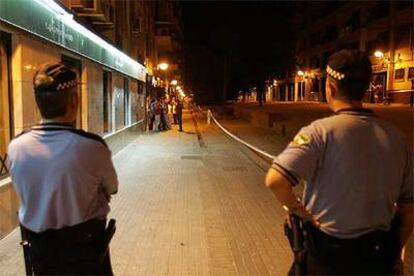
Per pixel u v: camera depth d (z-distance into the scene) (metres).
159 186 9.22
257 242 5.66
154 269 4.78
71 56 9.47
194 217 6.80
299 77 73.06
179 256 5.16
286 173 2.08
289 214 2.33
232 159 13.45
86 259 2.36
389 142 2.17
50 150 2.31
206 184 9.47
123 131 16.14
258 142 18.58
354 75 2.18
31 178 2.31
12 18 5.93
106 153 2.43
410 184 2.26
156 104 25.22
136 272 4.70
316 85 65.62
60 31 8.20
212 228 6.23
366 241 2.09
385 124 2.23
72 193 2.30
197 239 5.76
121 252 5.28
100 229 2.45
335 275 2.12
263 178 10.22
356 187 2.08
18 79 6.46
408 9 38.91
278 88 89.44
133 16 20.16
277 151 15.65
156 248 5.41
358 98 2.23
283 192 2.10
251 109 40.34
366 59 2.22
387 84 42.06
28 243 2.41
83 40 10.10
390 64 41.62
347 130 2.12
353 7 51.56
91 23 11.48
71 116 2.44
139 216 6.84
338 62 2.22
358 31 49.16
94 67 11.58
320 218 2.13
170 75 55.03
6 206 5.81
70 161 2.29
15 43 6.42
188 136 21.70
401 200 2.28
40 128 2.37
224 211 7.17
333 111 2.30
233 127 28.14
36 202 2.34
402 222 2.29
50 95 2.34
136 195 8.34
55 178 2.28
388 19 42.41
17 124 6.51
